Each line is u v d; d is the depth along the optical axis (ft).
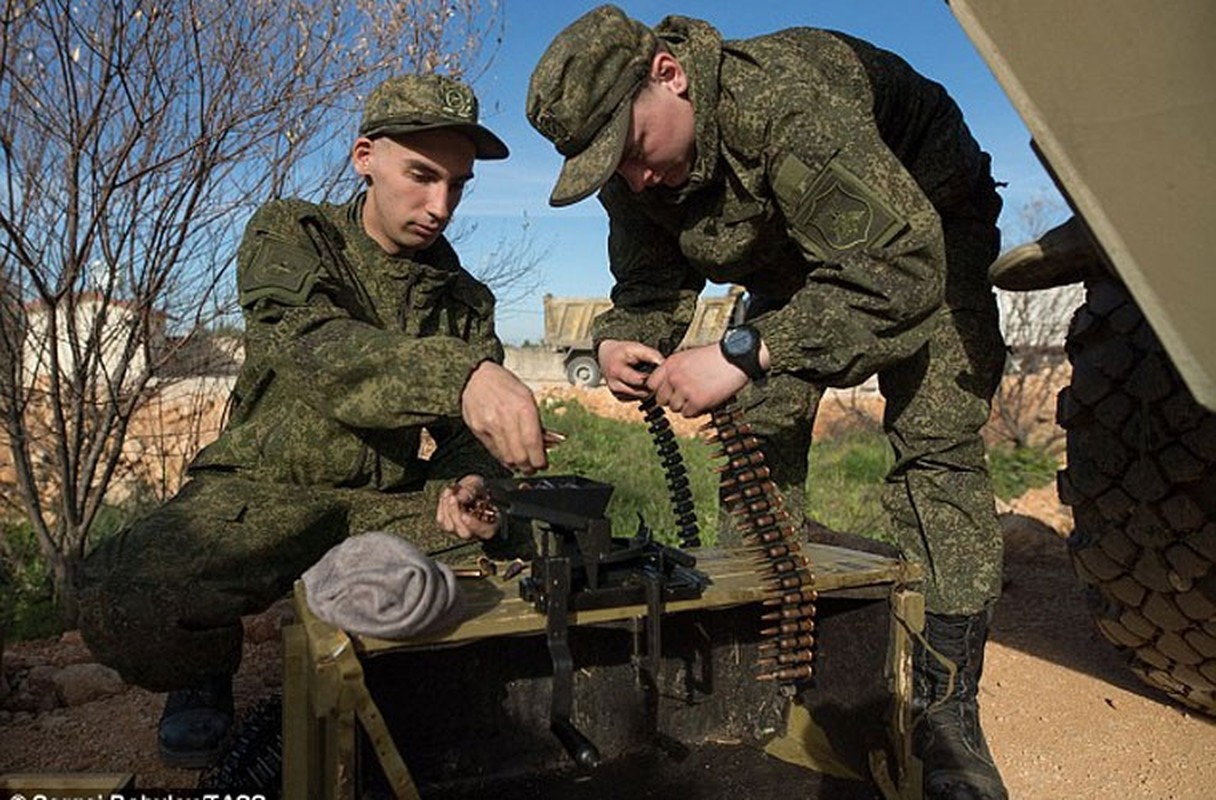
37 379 14.03
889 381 8.23
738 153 7.00
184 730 7.78
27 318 13.15
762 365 6.08
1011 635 11.56
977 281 8.26
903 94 7.91
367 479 8.13
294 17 13.06
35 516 13.07
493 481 5.60
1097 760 8.28
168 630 7.25
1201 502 7.28
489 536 6.85
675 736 7.03
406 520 8.14
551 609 5.24
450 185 7.70
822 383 6.48
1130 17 3.31
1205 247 3.21
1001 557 7.93
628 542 5.89
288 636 5.31
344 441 7.93
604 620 5.45
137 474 17.56
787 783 6.60
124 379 14.55
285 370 6.64
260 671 10.02
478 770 6.39
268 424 8.06
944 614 7.70
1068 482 8.18
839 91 7.07
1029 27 3.46
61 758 8.05
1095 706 9.41
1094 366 7.82
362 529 8.10
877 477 25.91
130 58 11.84
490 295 8.93
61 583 13.03
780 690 6.56
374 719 4.82
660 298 9.06
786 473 9.07
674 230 8.34
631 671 6.82
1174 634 8.05
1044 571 14.62
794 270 8.50
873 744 6.40
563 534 5.46
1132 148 3.32
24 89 12.05
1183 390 7.24
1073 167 3.40
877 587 6.24
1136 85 3.30
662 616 6.88
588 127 6.45
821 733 6.88
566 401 41.93
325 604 4.94
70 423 14.71
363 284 7.92
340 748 4.79
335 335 6.51
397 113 7.38
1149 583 7.85
